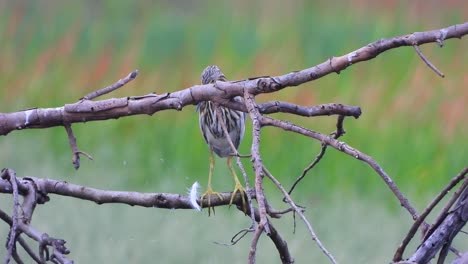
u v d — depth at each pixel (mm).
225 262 9984
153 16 26422
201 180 13016
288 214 11109
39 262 5043
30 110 5461
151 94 5438
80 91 18422
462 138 14703
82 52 21266
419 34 5016
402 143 14359
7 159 13539
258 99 16094
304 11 25828
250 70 18719
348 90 16266
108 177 13086
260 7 27344
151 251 9938
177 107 5367
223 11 27062
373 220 10898
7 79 19188
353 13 24578
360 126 14859
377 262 9812
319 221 10867
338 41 21531
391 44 5055
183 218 10602
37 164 13406
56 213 10578
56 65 19859
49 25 24422
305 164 13602
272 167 13609
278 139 14172
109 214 10516
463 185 4789
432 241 5035
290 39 21656
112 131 15102
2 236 10086
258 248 10180
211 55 20438
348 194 12547
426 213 4754
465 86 16703
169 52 21141
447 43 19234
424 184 13344
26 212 5266
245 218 10742
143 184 12992
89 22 25359
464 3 24578
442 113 15570
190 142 14250
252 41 21281
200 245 10133
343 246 10117
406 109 15688
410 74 17469
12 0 27031
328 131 14750
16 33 23172
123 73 19031
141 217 10484
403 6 24797
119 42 22531
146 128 15148
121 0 27359
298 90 16234
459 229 5020
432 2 24625
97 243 9953
